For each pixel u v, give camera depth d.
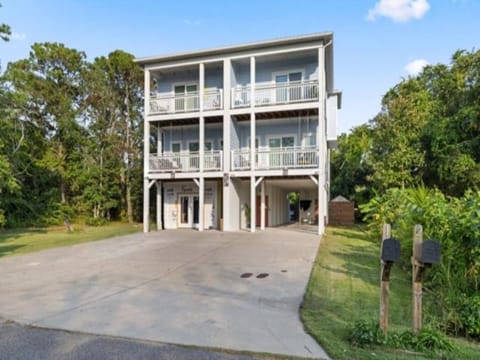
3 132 19.08
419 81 19.72
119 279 7.47
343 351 3.65
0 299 5.92
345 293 6.27
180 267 8.77
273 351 3.69
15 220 23.61
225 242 13.36
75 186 26.33
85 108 26.61
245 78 18.89
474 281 4.91
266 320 4.76
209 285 6.91
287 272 8.11
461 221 4.88
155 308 5.35
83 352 3.72
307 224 24.12
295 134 18.38
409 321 4.62
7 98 18.89
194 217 19.88
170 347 3.83
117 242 13.93
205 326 4.52
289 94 16.47
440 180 15.52
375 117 18.69
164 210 20.38
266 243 12.97
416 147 16.03
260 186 20.30
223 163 17.11
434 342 3.76
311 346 3.82
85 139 26.41
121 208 27.53
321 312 5.15
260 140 18.89
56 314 5.06
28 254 11.14
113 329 4.42
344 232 16.84
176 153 19.20
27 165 23.53
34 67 24.98
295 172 16.09
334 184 28.53
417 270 3.93
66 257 10.48
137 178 27.55
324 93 16.92
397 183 15.96
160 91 20.22
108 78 26.69
